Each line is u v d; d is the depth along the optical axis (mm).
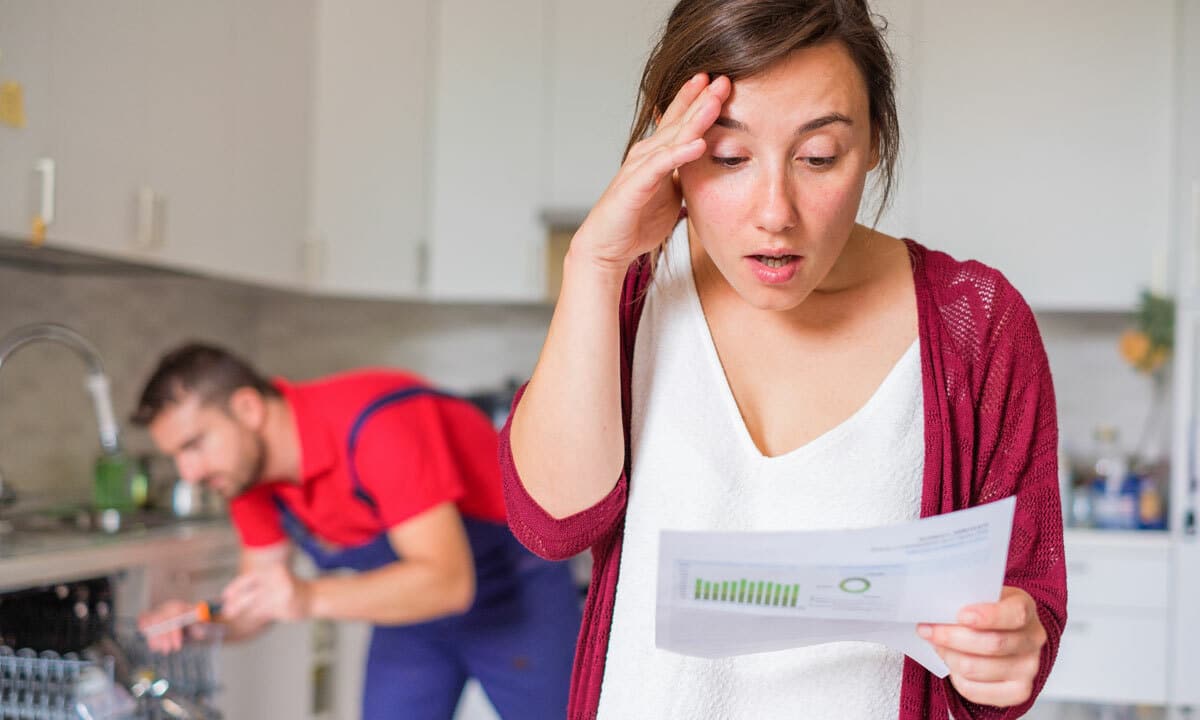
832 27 690
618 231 732
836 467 765
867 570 655
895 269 810
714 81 701
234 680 2342
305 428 1870
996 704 709
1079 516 2982
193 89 2371
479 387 3633
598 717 804
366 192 3109
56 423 2664
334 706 2764
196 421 1854
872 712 775
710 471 777
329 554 2072
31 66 1844
